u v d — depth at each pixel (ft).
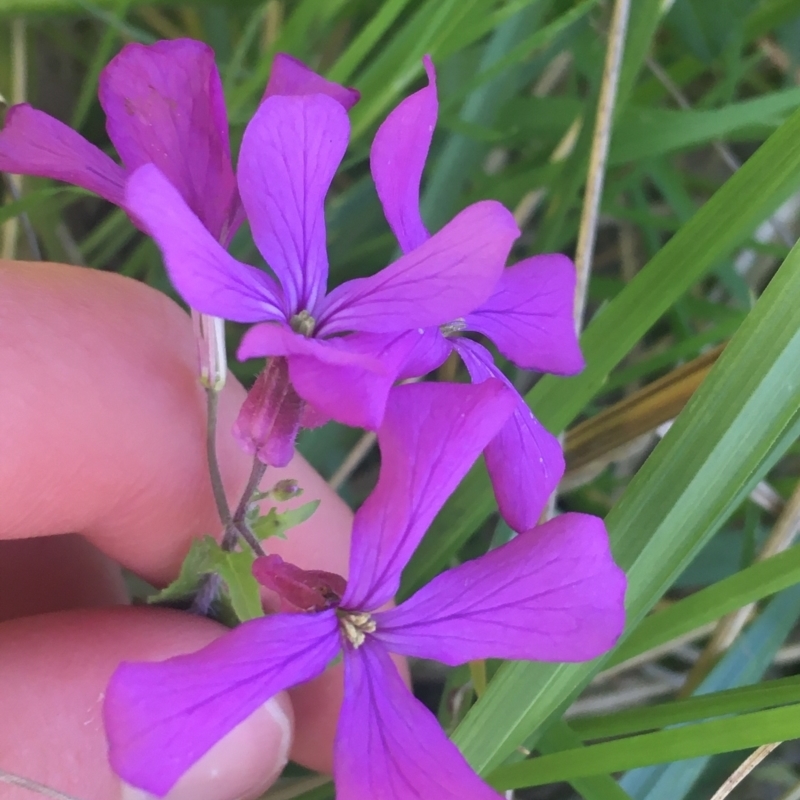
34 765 0.27
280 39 0.35
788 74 0.44
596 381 0.31
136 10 0.42
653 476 0.28
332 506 0.35
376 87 0.36
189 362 0.32
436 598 0.24
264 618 0.23
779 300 0.27
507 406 0.22
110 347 0.30
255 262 0.39
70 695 0.27
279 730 0.30
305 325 0.23
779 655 0.37
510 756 0.31
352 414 0.20
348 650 0.24
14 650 0.28
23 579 0.35
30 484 0.29
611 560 0.23
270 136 0.22
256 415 0.24
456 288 0.21
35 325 0.29
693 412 0.28
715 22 0.41
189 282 0.20
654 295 0.30
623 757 0.27
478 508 0.34
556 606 0.23
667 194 0.41
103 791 0.27
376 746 0.23
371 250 0.40
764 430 0.28
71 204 0.46
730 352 0.28
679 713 0.29
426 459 0.23
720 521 0.29
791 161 0.28
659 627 0.30
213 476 0.26
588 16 0.41
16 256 0.39
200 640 0.29
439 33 0.34
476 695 0.34
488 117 0.39
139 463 0.30
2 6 0.34
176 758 0.20
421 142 0.23
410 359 0.24
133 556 0.32
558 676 0.28
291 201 0.23
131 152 0.25
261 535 0.27
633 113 0.38
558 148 0.39
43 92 0.45
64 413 0.29
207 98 0.24
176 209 0.20
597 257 0.50
